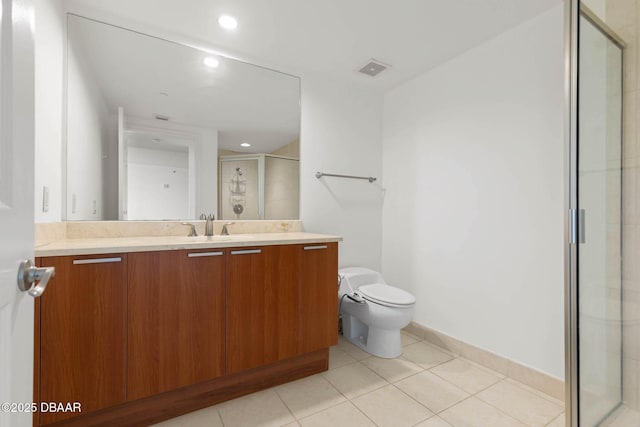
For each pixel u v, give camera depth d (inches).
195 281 56.4
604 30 47.6
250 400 62.1
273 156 90.5
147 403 54.1
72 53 65.1
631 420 45.7
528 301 68.4
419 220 96.3
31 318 24.9
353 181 104.7
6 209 20.7
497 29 73.1
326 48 82.6
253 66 87.4
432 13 67.7
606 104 47.7
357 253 105.1
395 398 62.8
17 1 22.6
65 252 45.4
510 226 72.0
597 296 48.3
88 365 47.2
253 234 84.7
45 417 44.1
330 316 73.3
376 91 109.7
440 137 89.8
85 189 66.4
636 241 45.3
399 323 77.7
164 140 76.0
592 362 48.8
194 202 79.7
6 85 21.3
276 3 64.9
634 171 45.6
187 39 78.0
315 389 66.1
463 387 67.0
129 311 50.4
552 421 55.6
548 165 65.2
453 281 85.4
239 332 61.0
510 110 72.3
